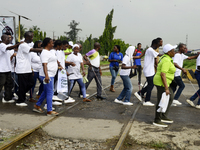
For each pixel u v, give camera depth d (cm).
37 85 1000
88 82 702
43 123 455
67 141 383
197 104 651
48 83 507
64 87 562
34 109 544
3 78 603
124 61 617
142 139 382
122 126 457
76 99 718
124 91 667
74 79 666
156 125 463
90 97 754
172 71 449
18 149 350
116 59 865
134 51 626
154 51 614
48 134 409
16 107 585
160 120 466
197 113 589
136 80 1270
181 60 666
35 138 395
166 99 443
